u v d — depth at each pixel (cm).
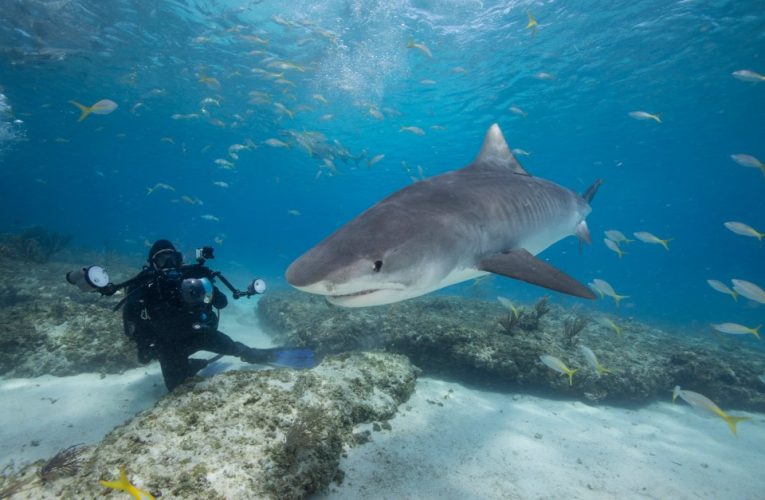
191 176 6334
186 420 313
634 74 2066
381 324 697
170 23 1742
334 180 6234
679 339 1025
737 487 400
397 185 6575
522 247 417
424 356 626
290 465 294
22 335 584
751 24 1585
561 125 2927
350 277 253
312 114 2911
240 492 262
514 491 348
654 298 3447
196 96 2566
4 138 4006
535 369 594
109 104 867
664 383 656
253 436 307
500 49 1916
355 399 416
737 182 5875
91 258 1817
